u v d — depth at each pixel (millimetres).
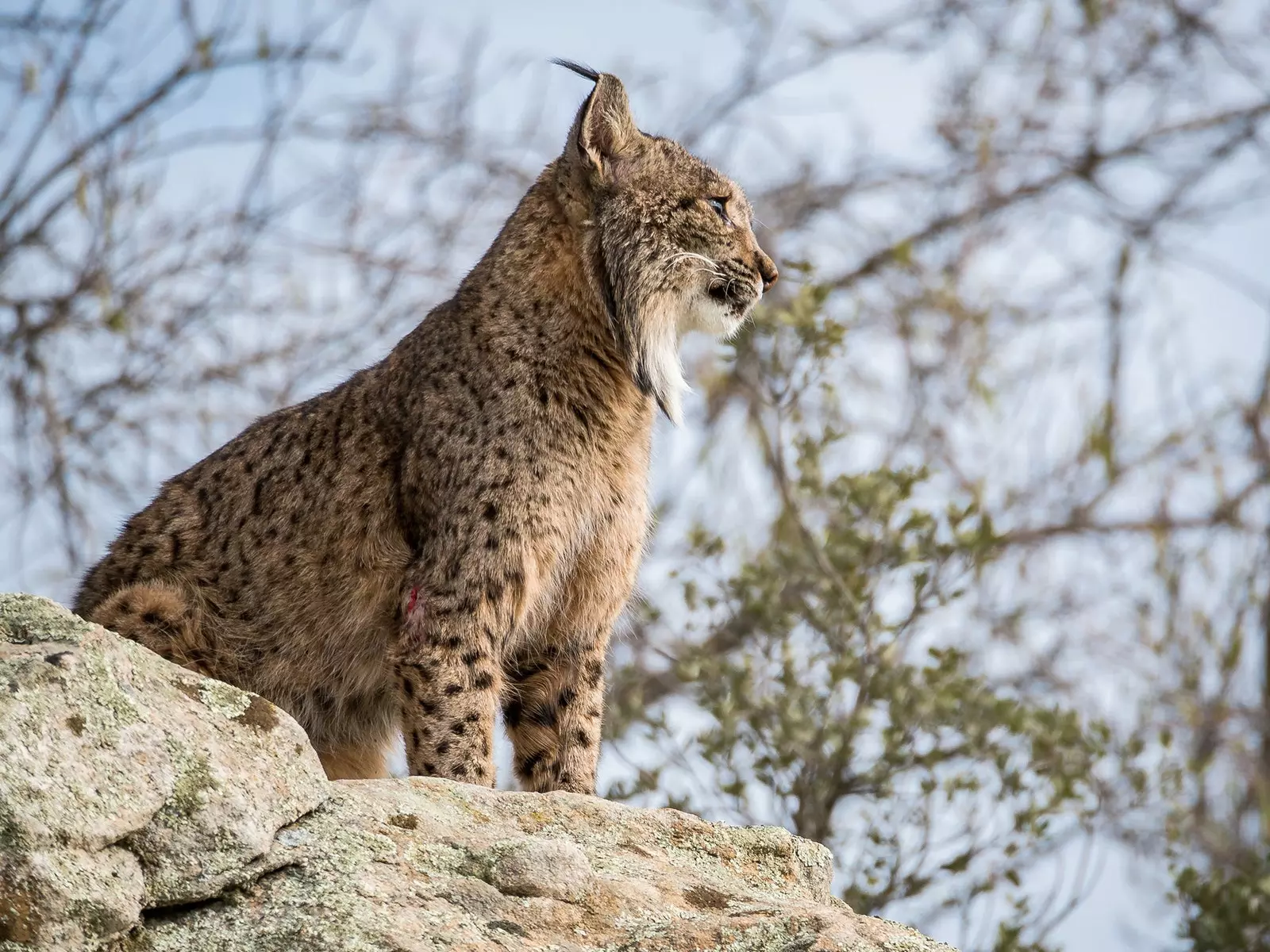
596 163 13805
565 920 8203
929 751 16750
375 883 8047
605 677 13883
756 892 9000
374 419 13438
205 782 7941
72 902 7324
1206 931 17562
